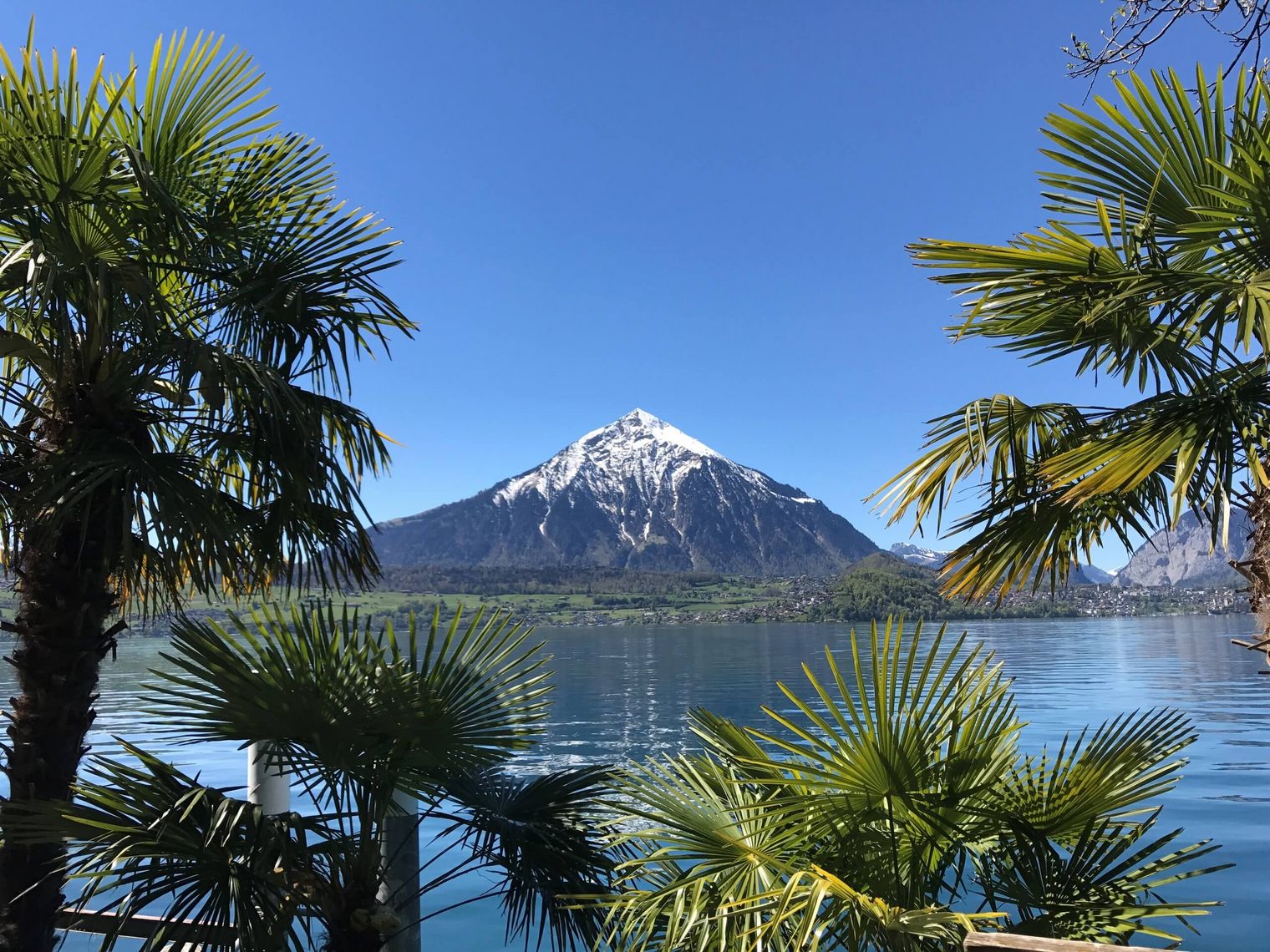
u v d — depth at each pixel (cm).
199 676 287
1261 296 230
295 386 404
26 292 311
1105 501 358
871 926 233
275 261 402
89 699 344
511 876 330
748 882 260
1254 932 645
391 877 347
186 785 287
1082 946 182
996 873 294
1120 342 305
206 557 356
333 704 298
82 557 342
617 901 281
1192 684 2720
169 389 377
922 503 348
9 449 370
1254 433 261
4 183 327
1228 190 259
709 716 313
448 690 321
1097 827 293
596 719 2153
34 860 322
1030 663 3684
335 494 382
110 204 346
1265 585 275
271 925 265
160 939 258
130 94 378
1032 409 333
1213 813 1056
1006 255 271
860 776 260
